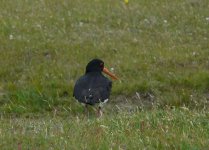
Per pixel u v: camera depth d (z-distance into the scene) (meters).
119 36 23.69
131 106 17.88
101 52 21.61
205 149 11.41
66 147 11.60
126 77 19.64
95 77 16.61
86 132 12.71
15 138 12.37
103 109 17.42
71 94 18.41
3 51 21.50
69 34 23.81
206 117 13.84
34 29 24.30
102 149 11.45
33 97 18.14
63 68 20.19
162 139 11.94
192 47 22.23
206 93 18.67
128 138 12.17
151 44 22.69
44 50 21.72
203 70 20.03
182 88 18.84
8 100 18.11
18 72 19.98
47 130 13.16
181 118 13.64
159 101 18.06
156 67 20.33
